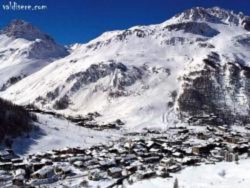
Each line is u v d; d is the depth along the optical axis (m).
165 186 112.56
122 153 180.12
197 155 175.88
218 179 114.81
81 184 128.25
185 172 130.75
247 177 112.25
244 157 166.62
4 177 135.25
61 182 132.12
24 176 137.62
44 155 175.12
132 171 142.62
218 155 174.50
